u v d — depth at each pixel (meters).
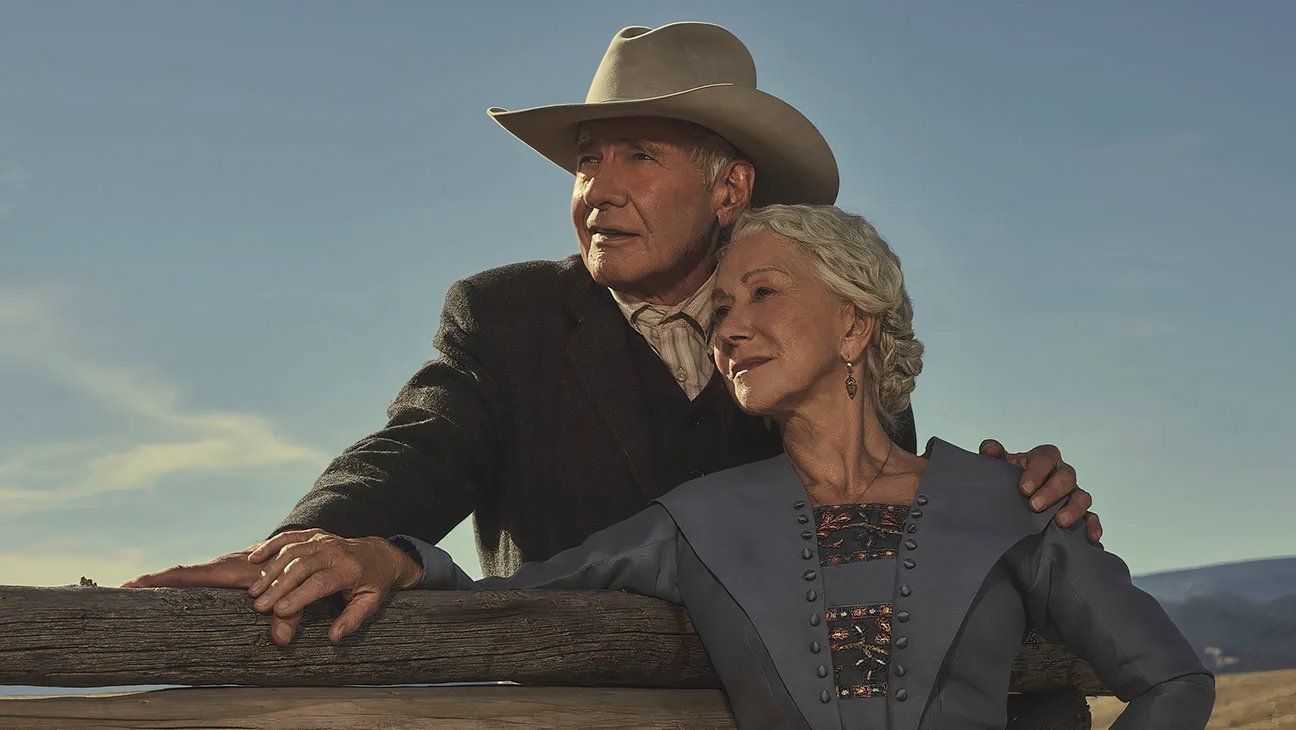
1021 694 3.62
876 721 2.25
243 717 1.88
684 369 3.35
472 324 3.34
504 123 3.49
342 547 2.05
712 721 2.50
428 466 2.98
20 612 1.70
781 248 2.59
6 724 1.68
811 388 2.56
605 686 2.54
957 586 2.32
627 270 3.22
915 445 3.73
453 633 2.21
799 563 2.41
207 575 1.95
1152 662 2.29
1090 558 2.40
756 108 3.27
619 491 3.24
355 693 2.04
